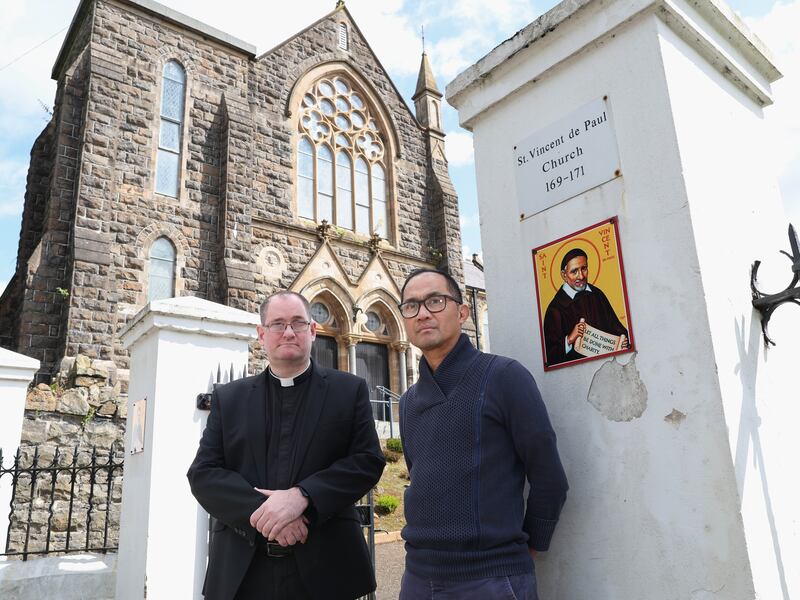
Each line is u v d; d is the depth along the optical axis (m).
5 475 6.71
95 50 17.31
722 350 2.36
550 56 3.01
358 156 23.53
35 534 10.41
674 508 2.35
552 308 2.88
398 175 24.23
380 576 7.70
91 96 16.70
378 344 21.84
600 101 2.81
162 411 4.66
